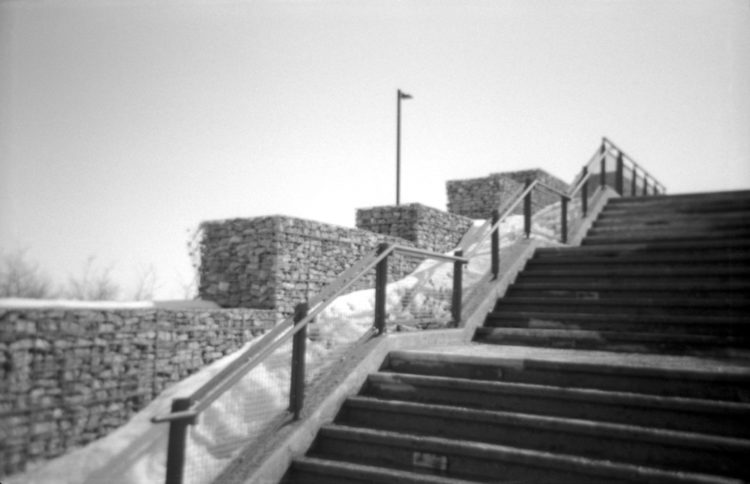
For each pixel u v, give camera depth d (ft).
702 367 14.84
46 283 54.34
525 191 30.32
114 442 18.72
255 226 30.12
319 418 15.62
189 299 29.99
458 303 22.97
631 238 30.07
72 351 19.01
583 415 14.60
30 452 17.04
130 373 20.94
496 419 14.52
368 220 43.24
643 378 15.10
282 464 14.16
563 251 28.63
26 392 17.47
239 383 19.90
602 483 12.18
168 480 11.76
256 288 29.48
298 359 15.51
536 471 12.94
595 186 40.81
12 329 17.29
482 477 13.42
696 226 30.55
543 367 16.39
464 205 57.98
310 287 30.96
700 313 21.11
